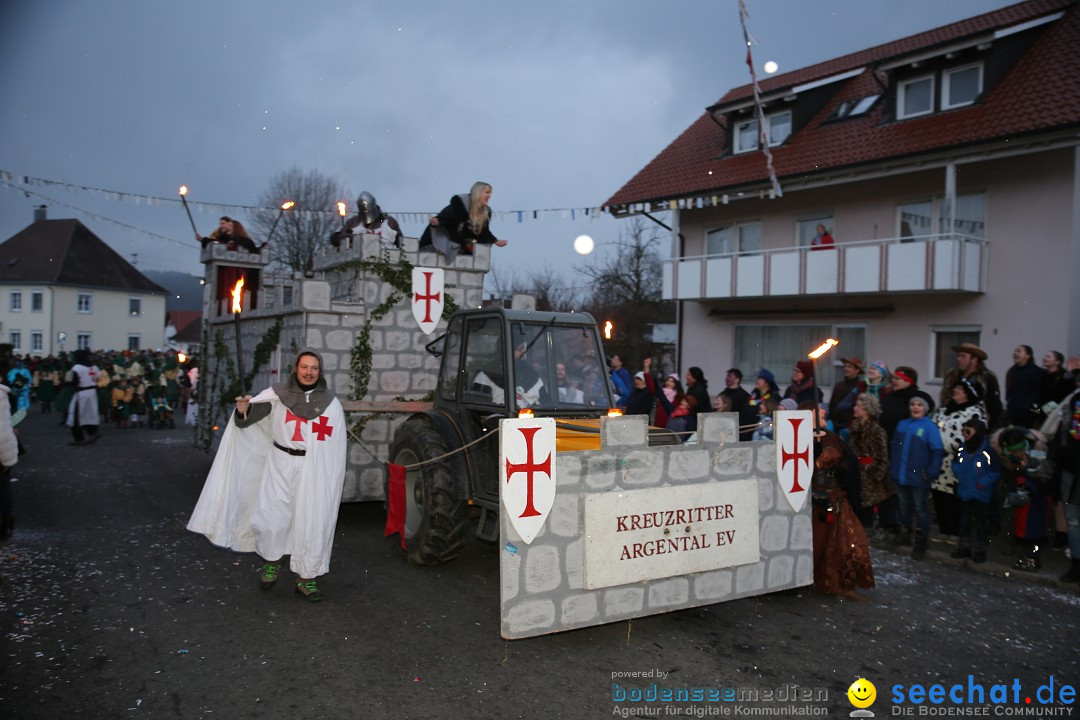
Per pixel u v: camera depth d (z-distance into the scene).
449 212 9.39
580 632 5.07
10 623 4.93
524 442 4.52
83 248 48.66
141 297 49.66
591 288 28.78
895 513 7.68
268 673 4.26
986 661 4.77
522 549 4.53
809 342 17.02
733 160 18.52
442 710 3.87
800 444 5.79
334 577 6.13
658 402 10.55
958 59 14.98
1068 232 12.98
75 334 46.88
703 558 5.20
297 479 5.44
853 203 16.20
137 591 5.66
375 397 8.45
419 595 5.71
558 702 4.01
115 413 18.03
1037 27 14.45
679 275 18.41
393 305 8.59
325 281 8.79
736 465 5.44
